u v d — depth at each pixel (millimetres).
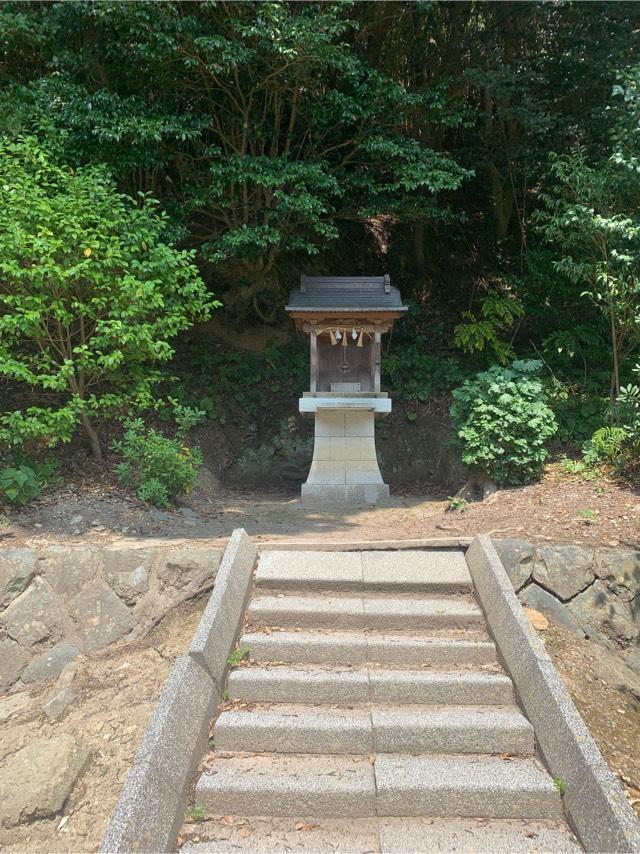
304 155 9430
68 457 6777
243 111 8211
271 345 10820
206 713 3166
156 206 8281
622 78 7117
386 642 3746
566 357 8852
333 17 7188
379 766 2973
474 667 3660
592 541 4738
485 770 2939
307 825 2764
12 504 5469
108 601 4500
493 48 9609
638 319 6613
